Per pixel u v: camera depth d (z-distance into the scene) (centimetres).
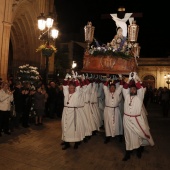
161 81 3822
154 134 1031
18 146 730
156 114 1817
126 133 659
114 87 835
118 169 578
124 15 916
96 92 943
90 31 864
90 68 838
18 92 961
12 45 1945
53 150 708
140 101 664
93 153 698
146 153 733
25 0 1700
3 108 848
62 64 2859
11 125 926
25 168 553
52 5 2147
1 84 897
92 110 926
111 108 823
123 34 899
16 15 1739
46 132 947
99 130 995
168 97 1655
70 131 715
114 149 752
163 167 610
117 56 805
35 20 1900
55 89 1339
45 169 553
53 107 1317
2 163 579
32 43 1936
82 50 3397
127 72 798
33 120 1196
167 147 813
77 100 732
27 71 1244
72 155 669
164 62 3806
